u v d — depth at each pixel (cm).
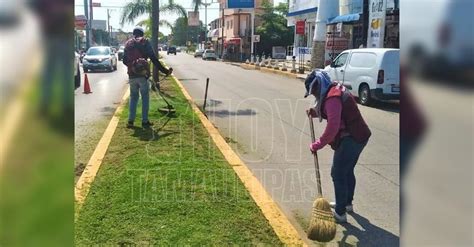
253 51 5147
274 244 361
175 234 367
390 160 701
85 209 414
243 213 418
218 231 378
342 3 2523
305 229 429
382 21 1827
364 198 519
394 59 1328
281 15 5712
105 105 1209
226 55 6138
